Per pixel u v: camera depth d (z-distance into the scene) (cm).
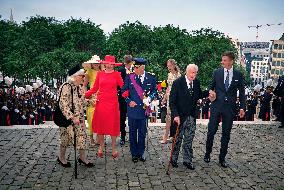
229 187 512
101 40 6259
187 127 582
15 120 1286
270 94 1622
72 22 6075
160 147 717
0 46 4681
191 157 591
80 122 560
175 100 577
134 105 598
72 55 5294
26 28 6022
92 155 649
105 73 616
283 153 705
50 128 844
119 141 756
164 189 497
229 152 700
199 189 502
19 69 4619
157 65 4975
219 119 603
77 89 559
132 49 5678
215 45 5819
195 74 559
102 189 491
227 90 587
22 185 495
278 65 11681
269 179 552
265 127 948
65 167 576
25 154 639
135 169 579
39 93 1786
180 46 5844
